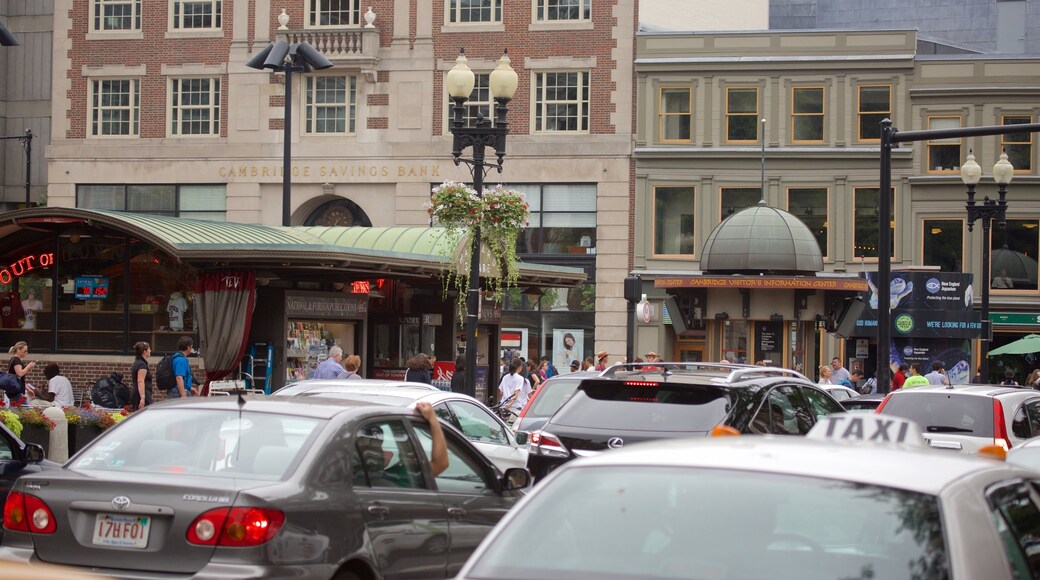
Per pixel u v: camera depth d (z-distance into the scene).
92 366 40.53
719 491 7.62
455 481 14.47
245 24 72.38
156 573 11.31
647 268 69.06
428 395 22.02
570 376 26.67
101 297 40.84
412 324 46.69
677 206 69.25
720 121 69.06
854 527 7.24
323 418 12.85
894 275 61.75
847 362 65.88
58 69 74.12
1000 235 68.44
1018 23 85.56
